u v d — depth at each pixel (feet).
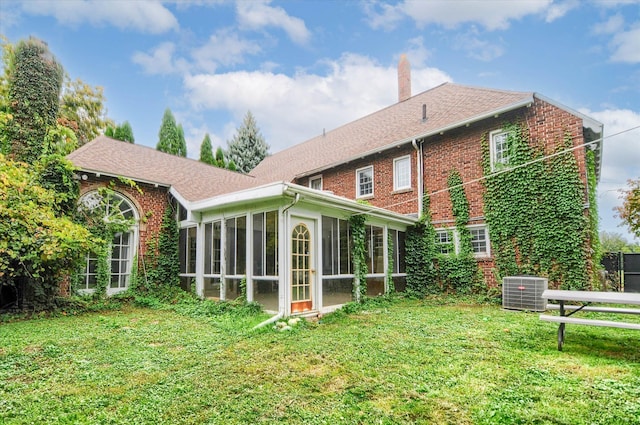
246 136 116.47
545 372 12.45
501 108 32.27
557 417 9.13
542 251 30.01
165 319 23.66
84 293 30.40
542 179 30.60
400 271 36.19
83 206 29.84
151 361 14.25
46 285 26.08
